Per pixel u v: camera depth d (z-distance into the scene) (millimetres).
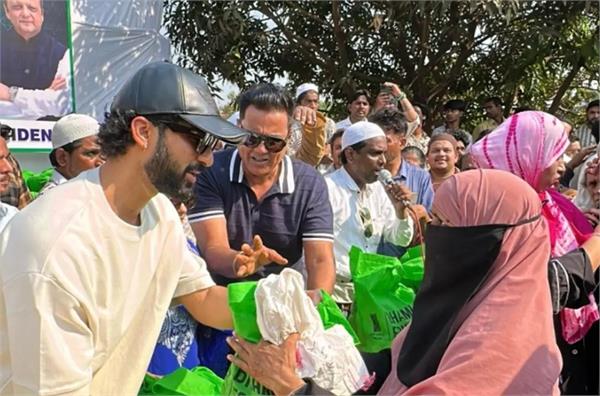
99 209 1618
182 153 1601
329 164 5191
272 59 9320
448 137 4617
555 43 8883
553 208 2379
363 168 3488
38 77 6711
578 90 10625
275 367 1927
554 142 2320
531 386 1418
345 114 9539
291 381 1900
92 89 7145
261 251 2262
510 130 2357
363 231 3510
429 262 1667
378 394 1747
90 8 7090
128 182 1649
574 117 10617
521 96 9836
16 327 1517
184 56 8781
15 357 1534
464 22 8641
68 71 6891
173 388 2088
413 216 3441
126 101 1614
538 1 8477
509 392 1411
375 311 2795
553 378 1438
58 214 1558
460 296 1594
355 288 2891
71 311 1537
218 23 8453
